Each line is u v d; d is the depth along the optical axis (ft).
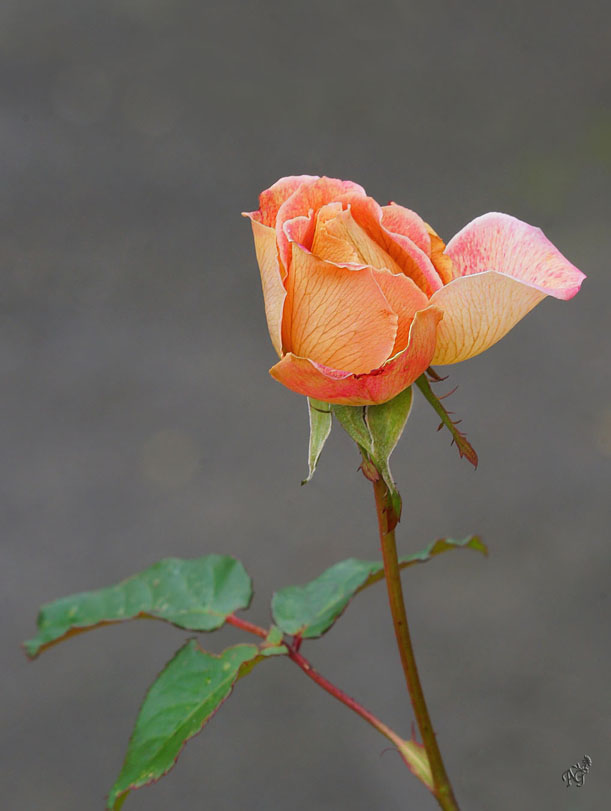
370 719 2.33
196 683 2.34
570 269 2.24
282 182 2.29
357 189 2.28
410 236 2.27
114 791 2.29
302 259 2.22
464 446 2.25
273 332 2.26
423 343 2.20
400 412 2.24
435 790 2.28
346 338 2.23
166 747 2.31
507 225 2.30
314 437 2.26
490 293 2.22
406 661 2.27
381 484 2.25
